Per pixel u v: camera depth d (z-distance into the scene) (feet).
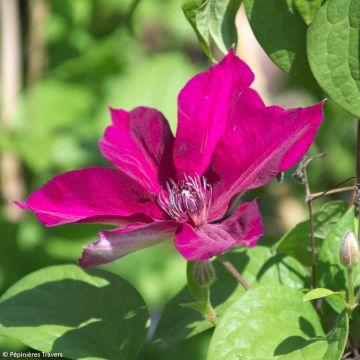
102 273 3.10
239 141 2.95
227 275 3.05
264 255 3.06
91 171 2.94
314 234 3.06
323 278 2.97
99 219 2.90
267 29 2.97
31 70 4.56
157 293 4.43
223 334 2.87
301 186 4.09
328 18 2.92
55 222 2.89
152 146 3.01
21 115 4.53
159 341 3.02
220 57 3.82
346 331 2.82
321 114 2.87
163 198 3.00
